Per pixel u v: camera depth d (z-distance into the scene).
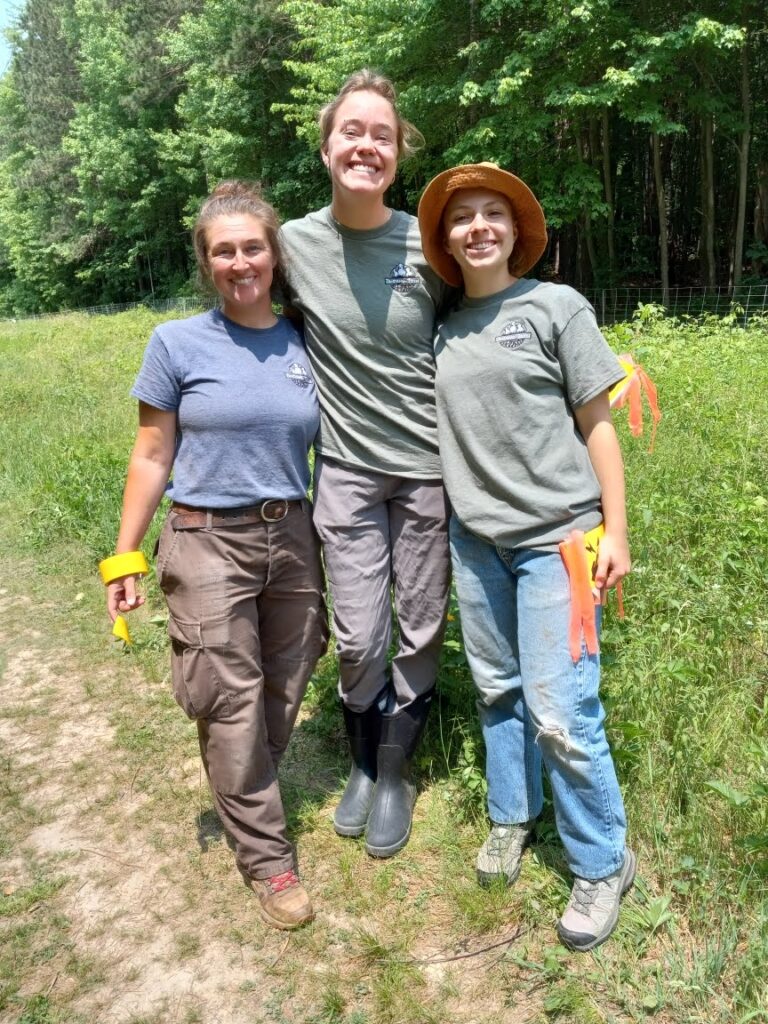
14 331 24.38
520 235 2.34
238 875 2.66
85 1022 2.17
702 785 2.61
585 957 2.22
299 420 2.42
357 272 2.47
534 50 14.49
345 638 2.66
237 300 2.35
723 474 5.04
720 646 3.31
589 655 2.23
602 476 2.22
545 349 2.20
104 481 6.18
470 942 2.33
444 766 3.06
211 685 2.38
